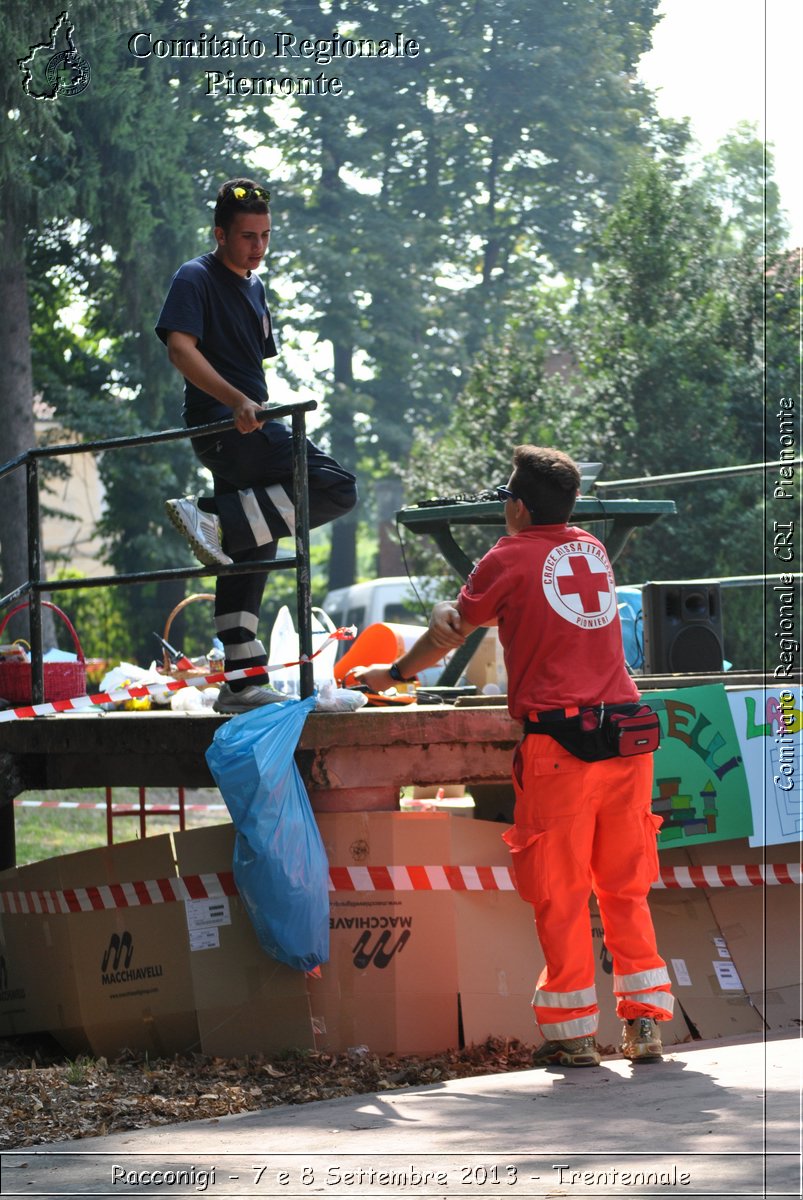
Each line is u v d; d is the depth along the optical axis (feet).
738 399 77.10
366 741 25.44
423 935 25.35
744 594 72.90
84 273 86.33
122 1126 19.65
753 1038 25.29
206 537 25.50
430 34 70.85
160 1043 25.79
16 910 27.84
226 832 25.89
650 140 81.10
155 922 26.05
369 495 190.80
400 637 34.60
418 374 144.15
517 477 22.71
